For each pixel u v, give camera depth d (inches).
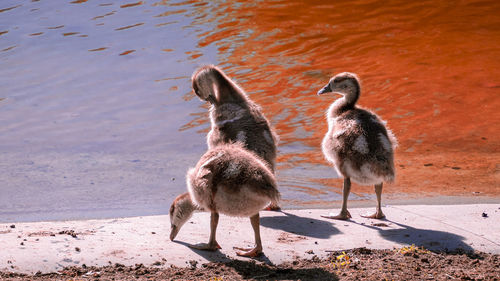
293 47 801.6
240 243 291.1
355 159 326.3
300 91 633.0
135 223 317.4
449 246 285.3
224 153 273.1
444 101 604.1
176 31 858.8
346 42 826.8
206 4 1016.9
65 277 242.1
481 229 307.7
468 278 241.0
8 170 430.0
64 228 304.8
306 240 295.3
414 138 509.0
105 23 895.1
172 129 529.3
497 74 685.9
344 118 348.8
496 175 422.0
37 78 671.8
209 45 800.3
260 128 344.2
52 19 911.0
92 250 272.4
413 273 247.8
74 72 690.8
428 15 968.3
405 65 727.7
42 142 495.5
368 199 380.2
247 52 775.1
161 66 714.2
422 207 349.1
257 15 959.6
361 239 295.9
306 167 439.8
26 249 267.3
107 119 556.4
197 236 299.0
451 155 468.8
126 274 247.3
